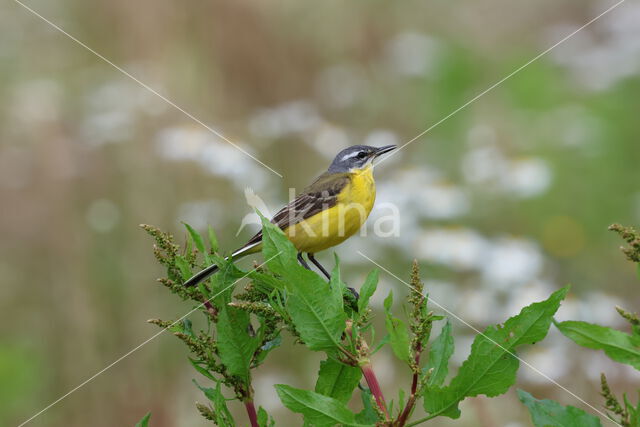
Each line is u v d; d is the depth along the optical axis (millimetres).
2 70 14422
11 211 12438
